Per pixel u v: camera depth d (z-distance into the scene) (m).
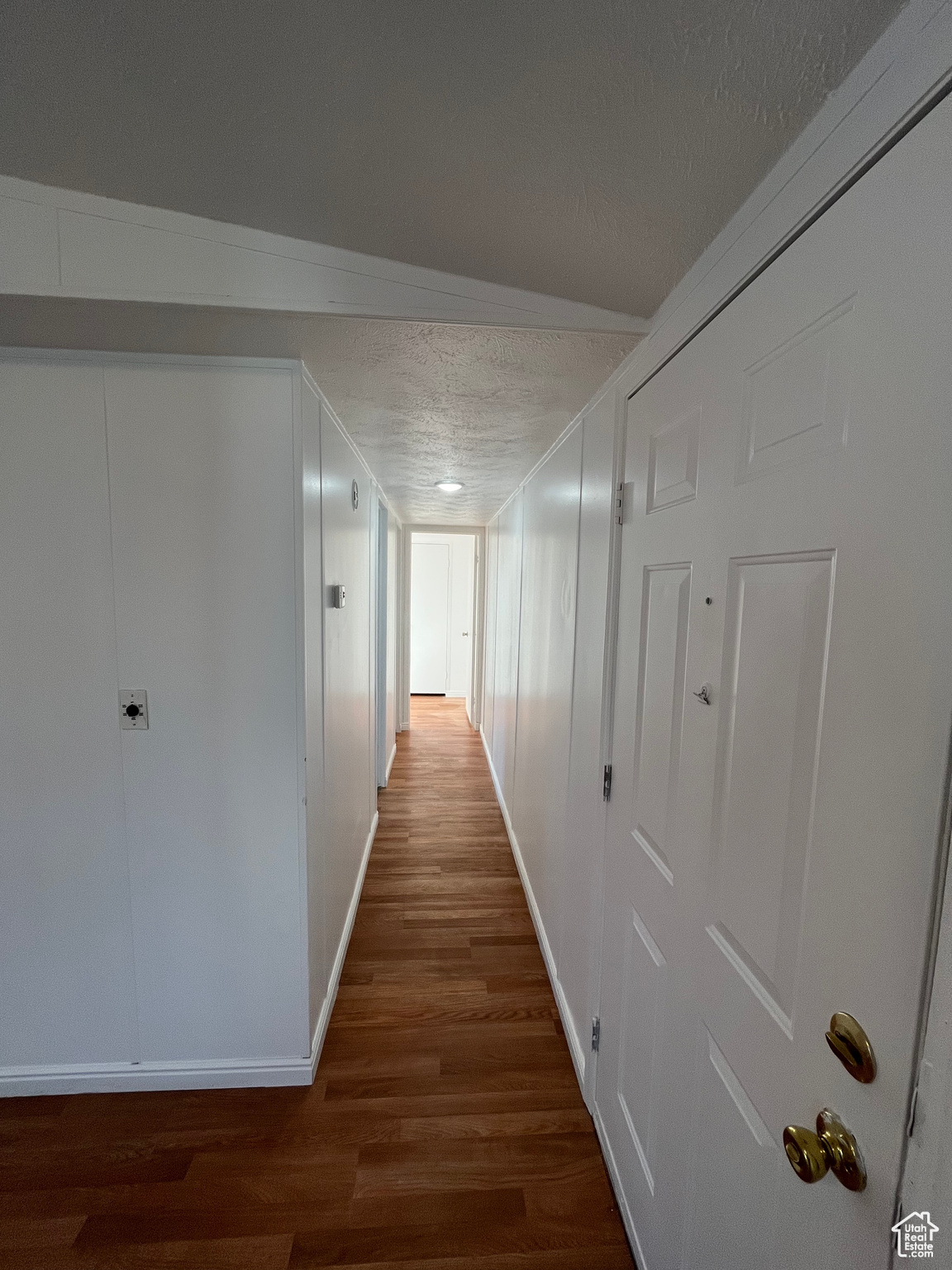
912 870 0.48
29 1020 1.49
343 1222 1.22
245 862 1.48
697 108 0.64
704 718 0.87
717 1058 0.82
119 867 1.46
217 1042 1.54
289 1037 1.55
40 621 1.38
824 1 0.50
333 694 1.83
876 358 0.53
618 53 0.58
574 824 1.69
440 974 2.04
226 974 1.51
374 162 0.80
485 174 0.79
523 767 2.74
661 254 0.91
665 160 0.72
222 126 0.76
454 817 3.46
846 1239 0.55
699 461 0.91
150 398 1.34
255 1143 1.39
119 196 0.98
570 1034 1.70
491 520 4.41
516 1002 1.90
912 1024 0.48
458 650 6.84
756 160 0.70
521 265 1.01
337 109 0.70
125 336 1.20
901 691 0.49
